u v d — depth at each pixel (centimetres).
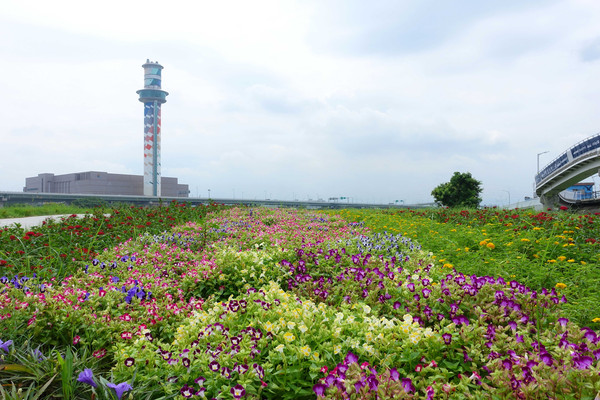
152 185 14938
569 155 4341
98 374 357
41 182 17088
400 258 704
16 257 763
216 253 746
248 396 308
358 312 427
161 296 554
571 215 1259
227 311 427
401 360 336
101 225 1081
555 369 283
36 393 316
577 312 479
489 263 721
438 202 4412
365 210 2188
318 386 278
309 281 564
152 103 14988
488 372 322
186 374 336
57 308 444
